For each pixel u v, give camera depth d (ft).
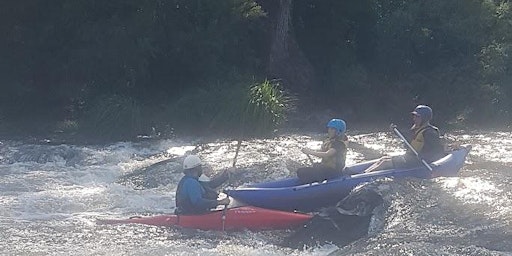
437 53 88.43
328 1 90.53
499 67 88.17
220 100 62.85
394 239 27.50
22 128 65.36
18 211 33.86
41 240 28.81
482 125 83.10
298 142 55.21
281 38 82.07
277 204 32.37
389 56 87.66
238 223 30.35
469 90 83.82
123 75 71.26
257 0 82.33
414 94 84.84
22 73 72.64
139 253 26.94
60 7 71.82
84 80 71.67
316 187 32.63
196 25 74.59
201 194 30.89
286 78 82.38
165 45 73.20
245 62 79.10
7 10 71.31
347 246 27.66
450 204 30.55
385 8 95.35
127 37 70.18
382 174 33.68
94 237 29.14
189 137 60.03
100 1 71.31
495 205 30.27
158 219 30.86
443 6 90.33
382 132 67.67
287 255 27.17
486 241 26.66
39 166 46.11
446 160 35.01
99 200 36.27
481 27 91.61
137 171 43.37
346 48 90.43
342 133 33.91
